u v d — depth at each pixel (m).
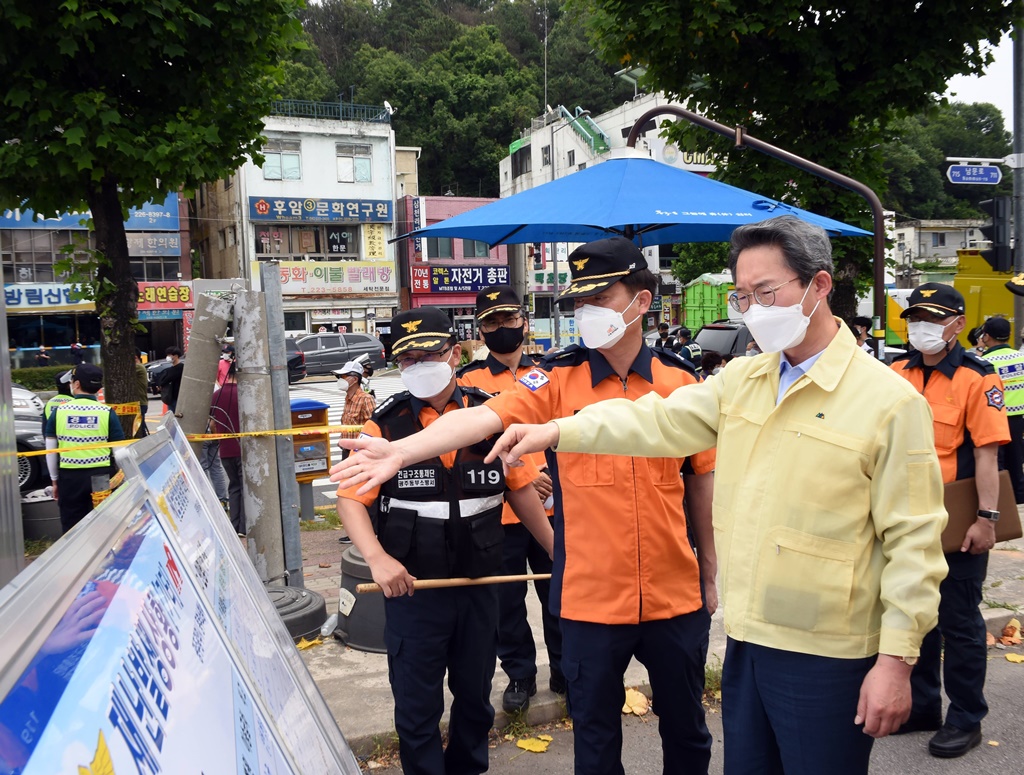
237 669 1.29
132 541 1.02
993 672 4.30
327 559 6.60
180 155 5.95
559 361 2.72
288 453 4.95
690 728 2.64
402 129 50.84
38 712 0.57
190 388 4.69
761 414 2.00
